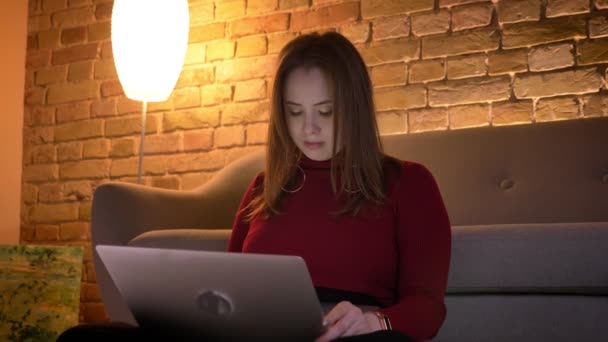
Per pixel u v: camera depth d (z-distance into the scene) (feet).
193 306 3.42
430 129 10.12
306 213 4.83
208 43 11.82
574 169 8.71
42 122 13.05
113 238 7.76
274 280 3.08
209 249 6.36
